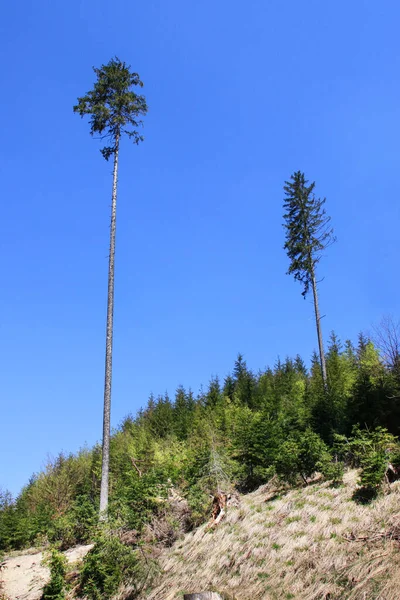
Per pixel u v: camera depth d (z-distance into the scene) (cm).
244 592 999
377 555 912
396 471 1228
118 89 2344
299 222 3038
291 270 2908
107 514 1564
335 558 966
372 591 814
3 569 1930
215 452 1845
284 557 1067
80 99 2283
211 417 3900
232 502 1556
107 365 1936
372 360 2153
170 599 1121
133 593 1262
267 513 1352
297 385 3803
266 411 2920
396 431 1817
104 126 2323
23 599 1568
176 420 4656
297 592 923
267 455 1812
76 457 4553
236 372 5541
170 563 1336
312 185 3095
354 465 1509
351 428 1911
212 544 1315
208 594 936
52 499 3606
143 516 1581
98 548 1387
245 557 1147
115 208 2206
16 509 3700
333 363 3312
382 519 1040
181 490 1872
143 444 3734
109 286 2064
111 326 2002
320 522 1145
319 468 1492
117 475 3206
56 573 1457
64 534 2111
